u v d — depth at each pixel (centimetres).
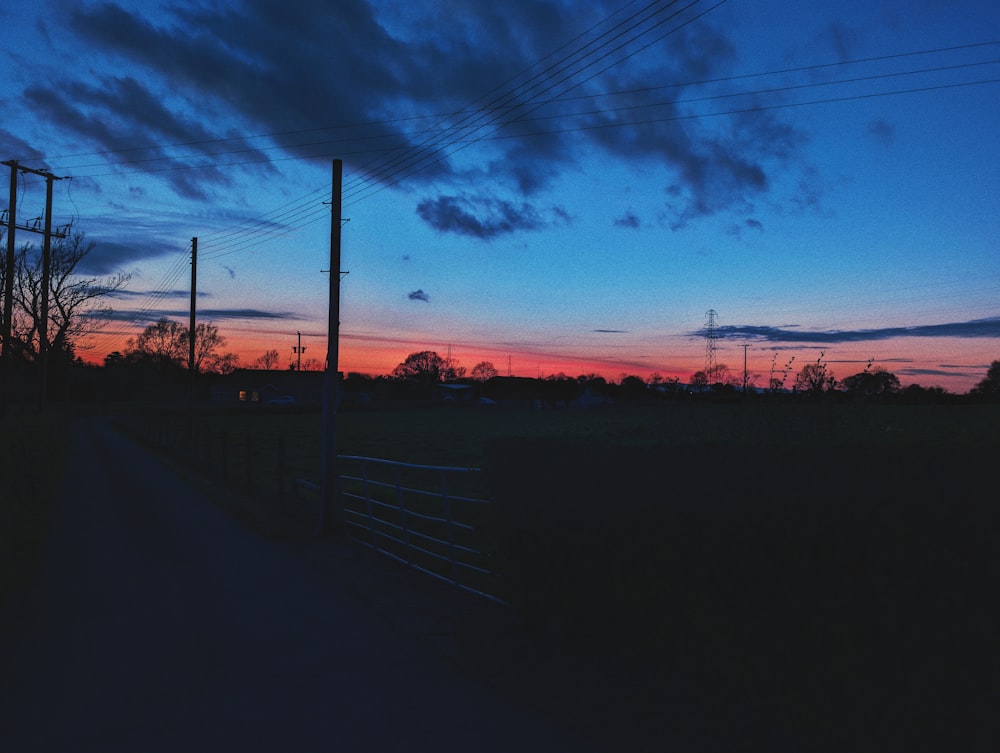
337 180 1422
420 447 4012
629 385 9281
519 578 659
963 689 316
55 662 577
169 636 648
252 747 416
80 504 1655
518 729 435
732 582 435
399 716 459
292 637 642
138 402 12031
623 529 527
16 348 5809
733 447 454
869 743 355
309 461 3219
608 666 542
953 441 368
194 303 4312
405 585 863
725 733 415
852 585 363
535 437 641
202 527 1344
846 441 408
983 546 313
